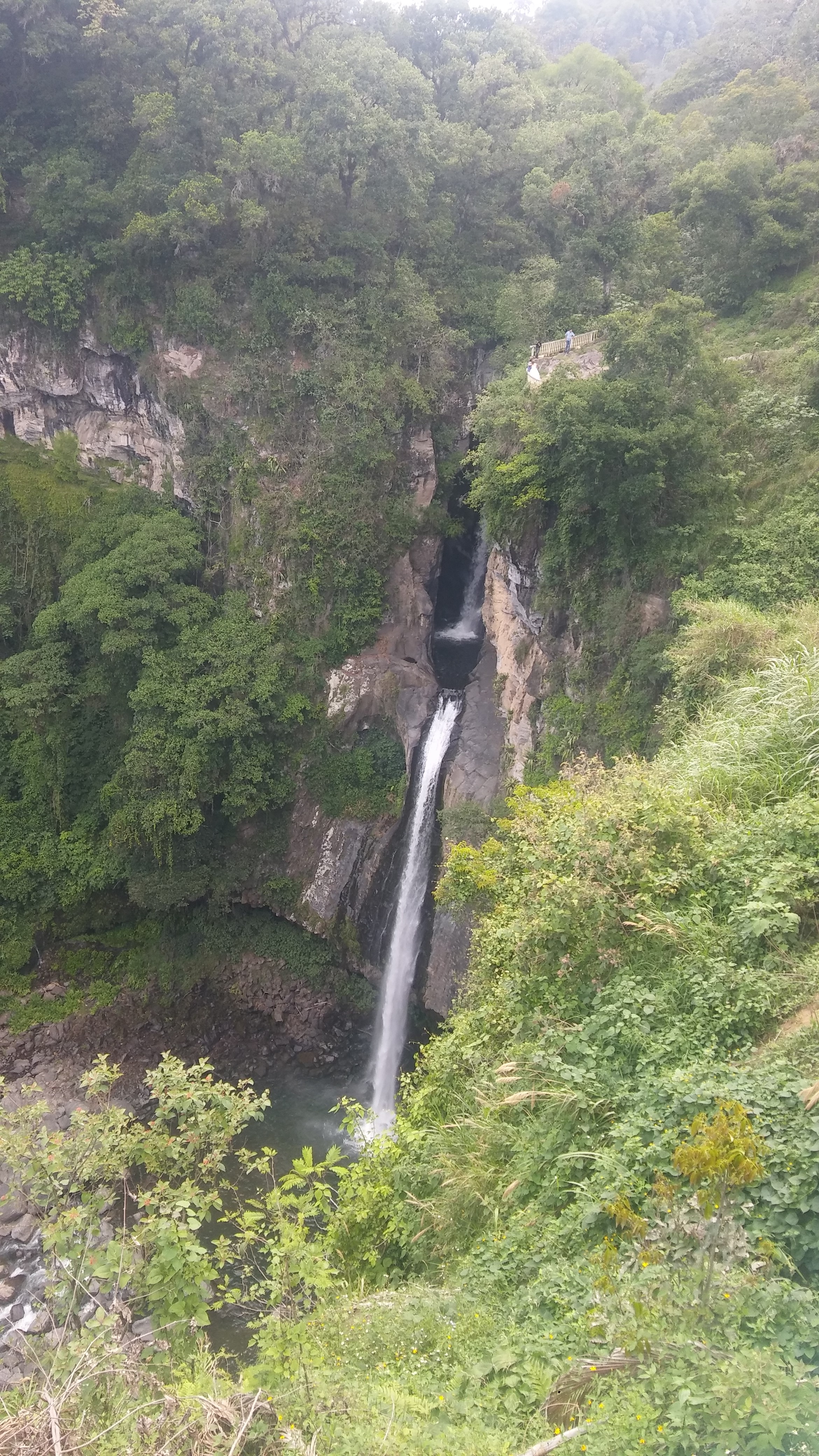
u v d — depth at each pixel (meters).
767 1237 5.33
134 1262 6.46
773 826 9.38
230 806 27.08
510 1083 8.70
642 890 9.13
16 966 27.92
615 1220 6.29
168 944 28.44
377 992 27.72
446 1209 8.33
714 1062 7.16
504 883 12.16
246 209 27.23
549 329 29.22
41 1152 6.55
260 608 28.58
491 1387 5.61
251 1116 7.07
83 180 29.09
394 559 28.91
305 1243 6.71
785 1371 4.60
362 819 27.73
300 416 28.75
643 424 18.98
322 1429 5.20
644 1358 4.92
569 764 19.84
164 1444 5.02
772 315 27.50
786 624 15.60
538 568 22.66
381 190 28.91
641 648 19.33
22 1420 5.12
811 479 19.30
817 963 7.53
